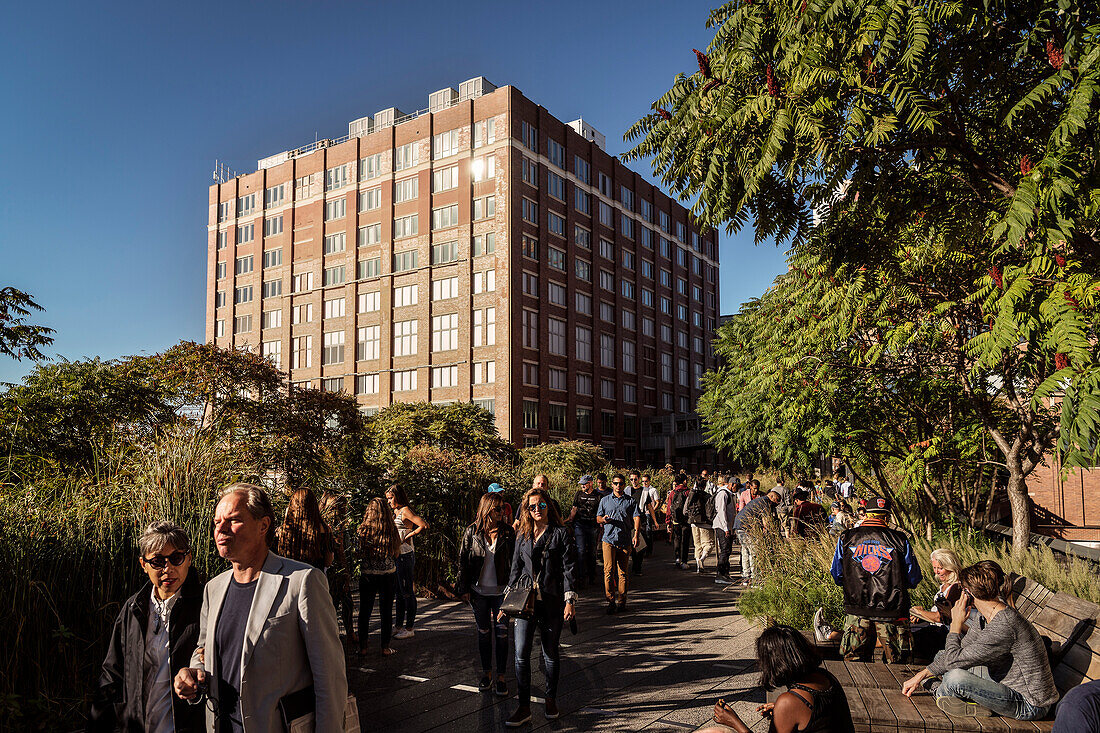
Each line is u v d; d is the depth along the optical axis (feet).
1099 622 16.60
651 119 22.79
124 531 20.06
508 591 18.81
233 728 9.20
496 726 18.10
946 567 20.07
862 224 23.58
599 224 188.75
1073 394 14.88
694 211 21.79
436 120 171.32
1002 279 18.10
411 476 39.22
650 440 194.59
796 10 19.34
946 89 19.76
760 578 35.17
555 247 170.71
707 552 46.03
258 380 39.78
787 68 19.19
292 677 9.37
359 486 36.60
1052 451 30.32
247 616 9.46
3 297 52.54
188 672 9.46
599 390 181.68
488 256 159.63
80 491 22.50
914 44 16.87
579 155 183.73
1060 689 15.88
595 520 39.88
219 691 9.38
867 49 18.33
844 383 35.73
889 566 19.45
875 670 18.75
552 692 18.69
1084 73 15.78
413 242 170.81
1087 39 16.35
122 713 10.83
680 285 224.33
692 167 21.95
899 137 20.65
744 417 61.77
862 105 17.88
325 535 22.03
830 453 40.19
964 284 26.86
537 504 19.27
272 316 195.11
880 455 41.04
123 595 19.08
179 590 10.96
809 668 10.80
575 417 170.50
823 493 62.75
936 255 26.45
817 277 29.17
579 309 177.88
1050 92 17.06
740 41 20.74
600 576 43.09
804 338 34.19
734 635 27.35
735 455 78.84
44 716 16.21
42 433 37.22
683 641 26.66
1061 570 26.68
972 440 35.99
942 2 17.20
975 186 22.02
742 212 22.36
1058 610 17.87
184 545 11.04
